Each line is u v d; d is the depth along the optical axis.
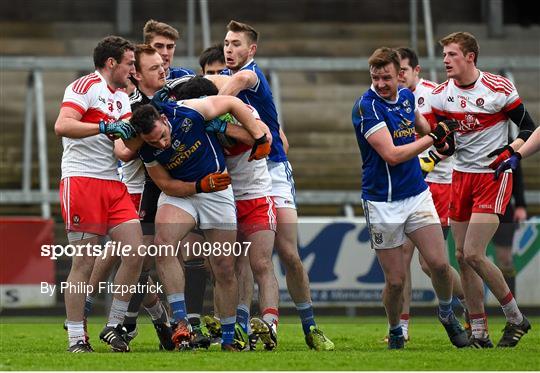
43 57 59.53
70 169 24.47
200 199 24.22
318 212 56.56
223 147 24.78
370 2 68.81
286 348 26.42
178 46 64.62
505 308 26.22
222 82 25.84
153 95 25.31
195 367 20.73
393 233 24.94
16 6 66.94
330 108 62.91
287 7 68.50
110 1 67.75
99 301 26.61
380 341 29.88
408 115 24.95
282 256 25.94
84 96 24.23
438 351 24.62
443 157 27.05
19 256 34.88
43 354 23.84
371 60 24.41
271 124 26.38
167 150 23.58
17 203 53.62
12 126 60.53
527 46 66.12
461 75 26.11
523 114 26.14
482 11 68.38
